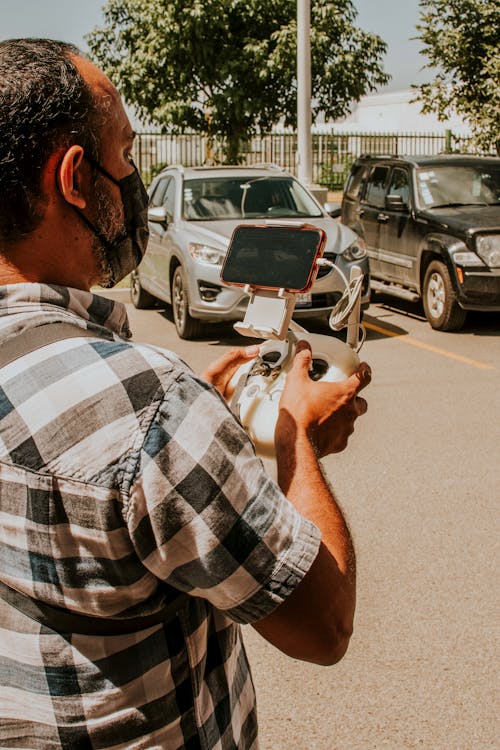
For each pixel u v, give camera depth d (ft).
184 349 27.50
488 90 50.52
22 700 3.50
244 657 4.36
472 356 26.03
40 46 3.52
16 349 3.35
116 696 3.47
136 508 3.20
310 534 3.49
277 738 8.89
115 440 3.19
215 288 27.02
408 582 11.86
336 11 61.46
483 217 29.32
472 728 8.95
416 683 9.68
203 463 3.23
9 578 3.41
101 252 3.76
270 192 31.12
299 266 4.83
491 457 16.92
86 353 3.31
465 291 28.27
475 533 13.38
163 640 3.54
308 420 4.22
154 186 34.68
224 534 3.27
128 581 3.34
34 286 3.47
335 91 64.34
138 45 62.95
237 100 61.93
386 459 16.81
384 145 86.79
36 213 3.46
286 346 4.83
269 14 61.57
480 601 11.34
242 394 4.80
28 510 3.26
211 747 3.77
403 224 31.89
